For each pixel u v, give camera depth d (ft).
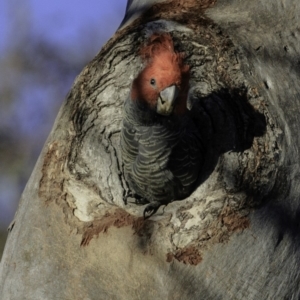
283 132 67.21
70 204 67.92
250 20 72.33
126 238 63.82
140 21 74.02
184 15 72.90
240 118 69.26
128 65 73.72
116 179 75.15
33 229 68.13
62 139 71.77
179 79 68.13
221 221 63.87
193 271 62.54
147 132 71.82
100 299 63.16
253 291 63.93
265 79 69.31
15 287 67.36
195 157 71.87
